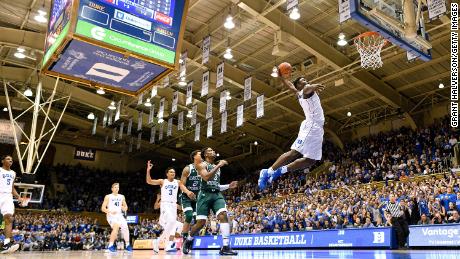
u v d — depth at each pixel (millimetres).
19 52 22469
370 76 23312
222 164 7016
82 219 31828
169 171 10453
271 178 5629
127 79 11242
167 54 10289
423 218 13562
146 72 10750
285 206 21781
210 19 19344
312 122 5504
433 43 19062
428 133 24484
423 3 11562
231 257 6305
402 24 9484
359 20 8625
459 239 10891
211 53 22000
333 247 13375
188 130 34781
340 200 18766
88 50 9570
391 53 19875
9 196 8633
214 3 17938
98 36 9242
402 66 22328
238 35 20000
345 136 32844
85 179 38562
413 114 28203
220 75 19000
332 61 20125
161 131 31312
